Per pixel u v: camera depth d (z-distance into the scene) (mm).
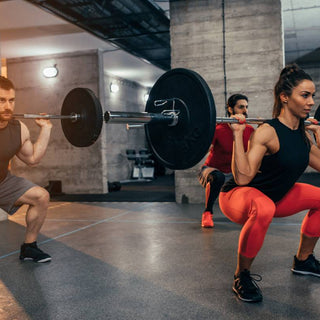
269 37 4875
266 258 2414
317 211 1976
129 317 1607
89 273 2223
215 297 1802
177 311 1653
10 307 1756
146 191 7312
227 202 1900
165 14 5734
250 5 4922
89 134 2393
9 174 2445
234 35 4988
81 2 4871
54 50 7328
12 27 5996
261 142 1669
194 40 5117
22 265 2432
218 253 2570
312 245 2057
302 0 5891
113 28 5898
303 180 7797
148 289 1931
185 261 2402
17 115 2242
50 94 7590
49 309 1720
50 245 2943
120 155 10328
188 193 5168
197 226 3520
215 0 5035
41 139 2426
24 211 4934
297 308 1653
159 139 1846
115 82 10055
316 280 2004
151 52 7500
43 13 5457
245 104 3082
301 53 9555
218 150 3238
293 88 1652
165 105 1812
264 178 1788
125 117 1574
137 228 3514
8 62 7805
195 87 1645
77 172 7414
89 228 3588
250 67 4941
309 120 2002
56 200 6156
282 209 1933
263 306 1683
